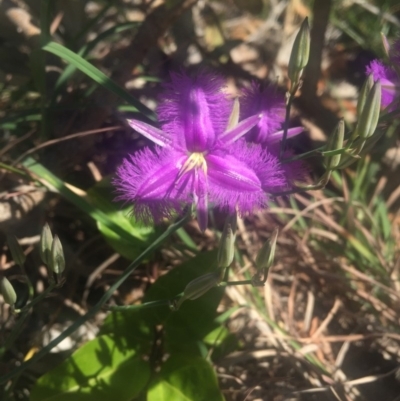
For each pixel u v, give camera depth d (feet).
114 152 0.56
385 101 0.37
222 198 0.34
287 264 0.53
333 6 0.70
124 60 0.54
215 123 0.34
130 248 0.46
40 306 0.49
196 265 0.44
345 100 0.68
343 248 0.54
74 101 0.53
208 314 0.43
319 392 0.45
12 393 0.44
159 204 0.33
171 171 0.34
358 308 0.51
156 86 0.59
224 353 0.44
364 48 0.69
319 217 0.54
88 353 0.40
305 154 0.35
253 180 0.33
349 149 0.33
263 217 0.55
